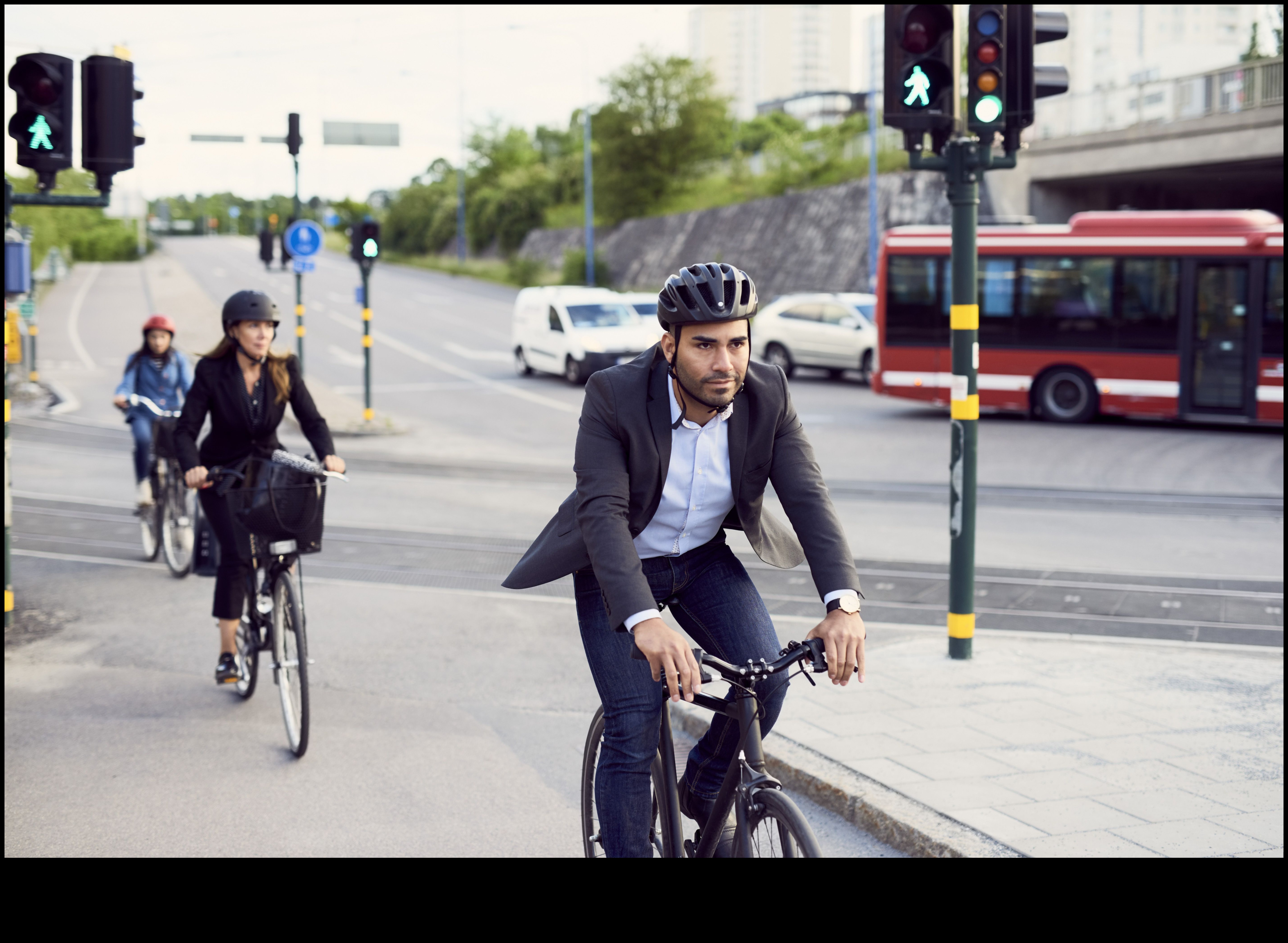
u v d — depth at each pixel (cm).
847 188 3981
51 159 641
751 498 301
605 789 304
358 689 601
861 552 948
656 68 5847
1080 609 763
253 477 507
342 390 2350
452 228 8438
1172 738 490
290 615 511
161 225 11431
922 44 563
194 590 822
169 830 422
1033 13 577
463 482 1320
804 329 2495
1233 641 684
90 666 640
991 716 520
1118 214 1828
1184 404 1788
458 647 680
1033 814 411
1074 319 1848
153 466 880
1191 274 1775
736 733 306
